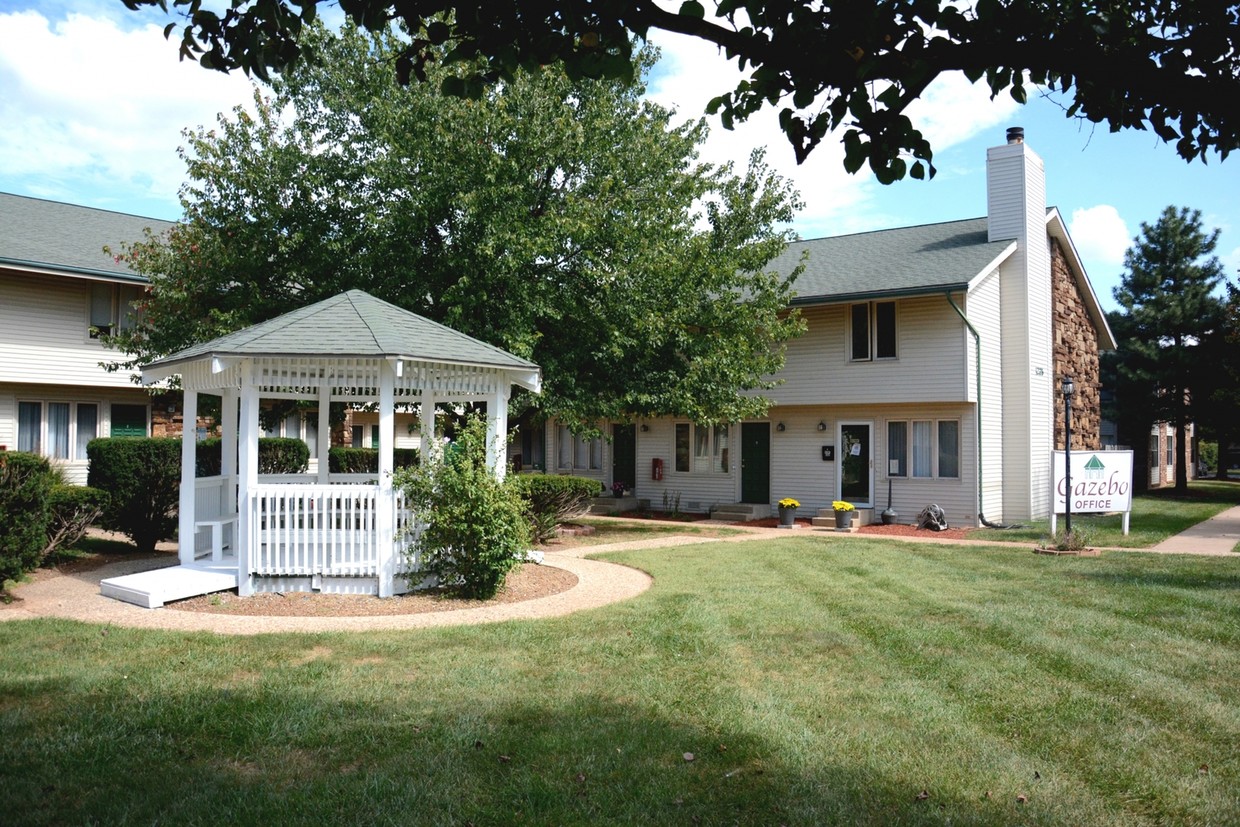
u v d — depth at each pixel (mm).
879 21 3309
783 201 17203
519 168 14133
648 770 4512
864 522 19000
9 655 6516
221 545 10203
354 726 5070
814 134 3729
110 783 4281
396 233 13727
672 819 3971
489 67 4004
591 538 15938
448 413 15156
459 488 9000
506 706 5469
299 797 4137
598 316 14539
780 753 4750
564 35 3582
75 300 18688
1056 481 15680
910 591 9875
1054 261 22672
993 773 4523
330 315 9789
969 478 18656
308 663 6379
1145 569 11797
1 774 4355
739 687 5945
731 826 3916
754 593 9633
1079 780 4465
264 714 5230
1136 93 3336
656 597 9328
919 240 22109
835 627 7824
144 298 19516
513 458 26109
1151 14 3842
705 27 3453
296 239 13805
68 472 18641
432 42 3828
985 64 3303
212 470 16953
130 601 8750
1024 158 20172
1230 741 5008
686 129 16328
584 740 4898
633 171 15352
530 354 13734
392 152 13875
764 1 3480
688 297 15422
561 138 14305
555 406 14508
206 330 13758
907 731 5113
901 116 3492
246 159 14445
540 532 14773
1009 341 20312
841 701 5664
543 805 4102
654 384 15648
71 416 19078
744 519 20281
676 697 5699
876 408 19859
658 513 22109
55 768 4434
